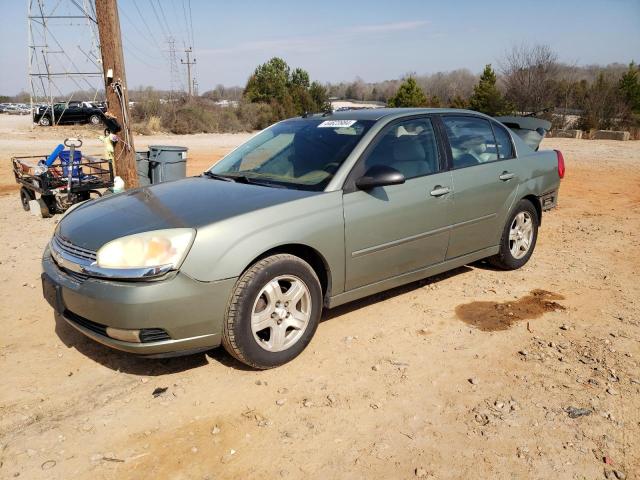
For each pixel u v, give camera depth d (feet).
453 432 10.01
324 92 191.83
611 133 89.97
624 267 19.52
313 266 13.19
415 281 16.63
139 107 120.67
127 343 10.71
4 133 91.25
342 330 14.12
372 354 12.89
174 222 11.25
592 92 120.67
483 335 13.92
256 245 11.30
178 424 10.25
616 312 15.43
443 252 15.65
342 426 10.18
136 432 10.02
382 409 10.70
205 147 72.79
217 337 11.22
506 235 17.84
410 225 14.33
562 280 18.03
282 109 147.13
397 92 140.97
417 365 12.40
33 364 12.44
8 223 26.05
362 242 13.30
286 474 8.95
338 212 12.73
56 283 11.53
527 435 9.91
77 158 27.61
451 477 8.88
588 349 13.17
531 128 22.44
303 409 10.69
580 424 10.21
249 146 16.40
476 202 16.19
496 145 17.56
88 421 10.34
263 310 11.72
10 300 16.16
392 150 14.35
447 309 15.51
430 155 15.26
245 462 9.23
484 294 16.65
